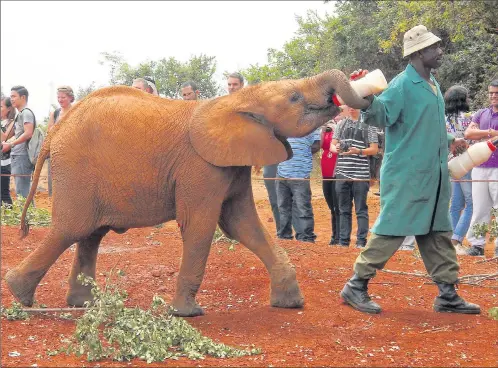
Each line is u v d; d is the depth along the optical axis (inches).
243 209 274.7
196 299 296.0
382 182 270.1
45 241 261.9
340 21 983.6
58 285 315.0
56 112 504.7
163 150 256.2
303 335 241.6
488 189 416.8
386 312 272.8
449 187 272.7
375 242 270.1
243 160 251.4
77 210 257.6
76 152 257.1
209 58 782.5
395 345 232.5
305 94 254.1
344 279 320.5
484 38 828.0
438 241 274.5
